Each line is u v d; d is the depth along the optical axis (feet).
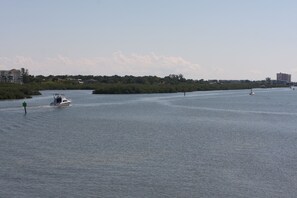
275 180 145.07
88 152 189.06
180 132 258.98
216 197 128.47
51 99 570.87
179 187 136.87
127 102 550.36
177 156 181.78
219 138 234.17
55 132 252.42
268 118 354.54
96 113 385.70
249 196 129.39
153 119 339.36
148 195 129.39
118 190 133.28
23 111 384.68
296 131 267.39
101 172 153.48
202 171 156.15
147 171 155.43
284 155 185.57
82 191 132.05
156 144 211.82
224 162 171.01
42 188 134.41
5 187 134.92
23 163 165.99
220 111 424.87
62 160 172.04
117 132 256.52
